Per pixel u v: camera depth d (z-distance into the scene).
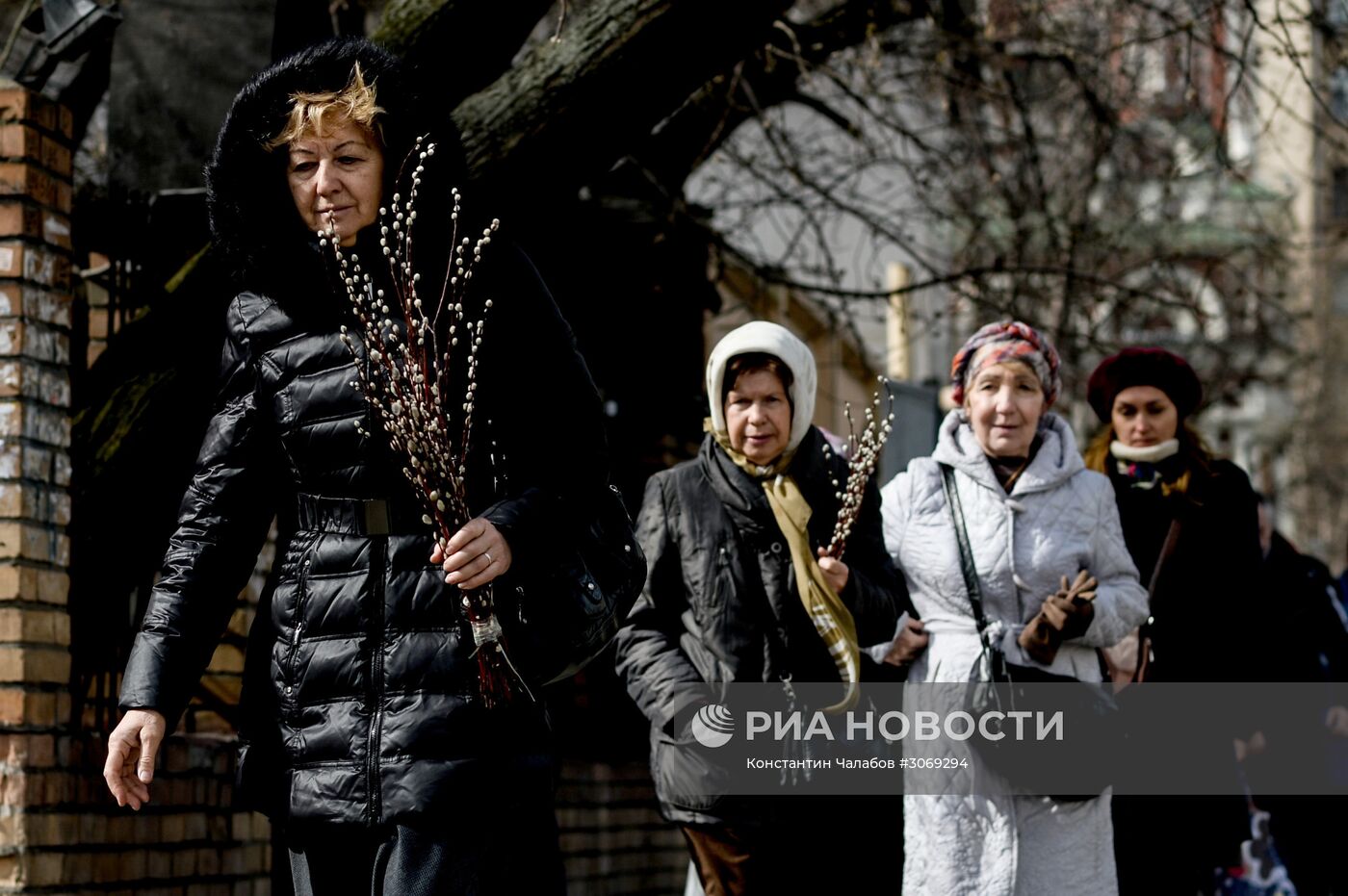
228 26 11.59
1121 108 20.06
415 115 6.31
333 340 6.22
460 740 5.94
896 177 21.58
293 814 5.96
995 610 9.28
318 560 6.12
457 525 6.01
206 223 11.28
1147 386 10.99
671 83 10.58
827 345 26.33
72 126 10.01
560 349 6.41
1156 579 10.68
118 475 10.04
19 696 8.82
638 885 17.56
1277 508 53.12
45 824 8.84
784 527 8.67
